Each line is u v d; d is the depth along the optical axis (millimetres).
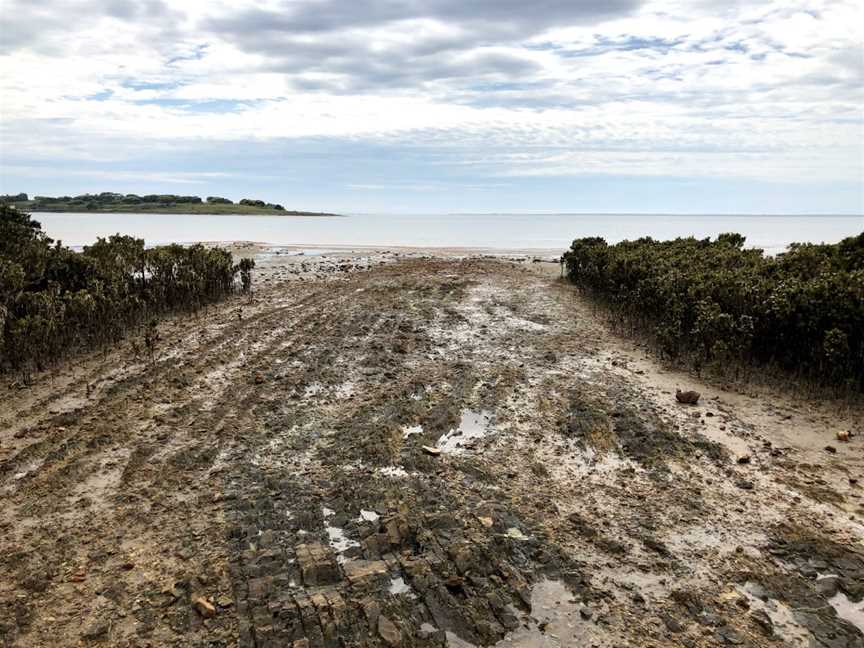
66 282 14523
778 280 12539
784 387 10203
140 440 7988
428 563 5316
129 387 10039
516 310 17078
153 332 13023
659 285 13484
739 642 4574
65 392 9773
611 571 5410
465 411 9211
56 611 4785
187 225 73625
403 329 14438
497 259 32281
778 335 10875
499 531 5887
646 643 4559
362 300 18469
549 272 26219
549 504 6504
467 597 4957
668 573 5398
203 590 5012
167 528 5949
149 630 4594
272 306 17500
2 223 16641
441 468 7266
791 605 5027
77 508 6305
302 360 11797
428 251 38688
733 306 11781
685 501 6633
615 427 8578
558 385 10359
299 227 75000
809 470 7398
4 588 5055
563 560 5508
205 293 17578
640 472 7336
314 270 26609
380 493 6539
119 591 5012
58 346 11406
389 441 7910
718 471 7352
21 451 7582
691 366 11516
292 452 7703
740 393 10039
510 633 4637
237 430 8359
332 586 5047
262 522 6027
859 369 9750
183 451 7625
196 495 6598
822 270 12633
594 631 4672
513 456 7695
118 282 14484
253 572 5215
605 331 14461
